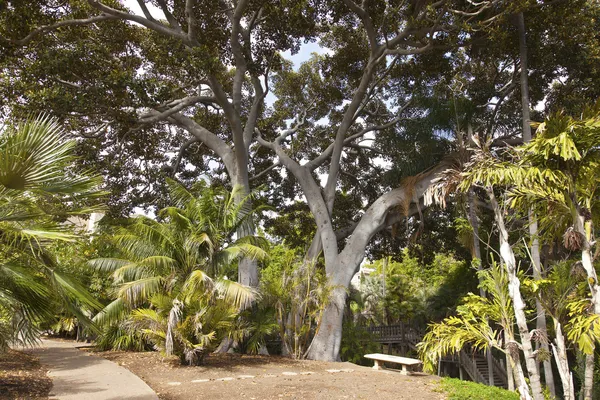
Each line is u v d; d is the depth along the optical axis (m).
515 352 6.47
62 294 6.00
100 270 13.63
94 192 6.39
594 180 6.44
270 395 8.11
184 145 23.50
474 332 6.93
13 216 5.77
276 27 18.62
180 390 8.41
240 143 19.02
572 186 6.38
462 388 8.66
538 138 6.34
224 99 18.08
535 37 17.02
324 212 20.06
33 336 6.74
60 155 6.08
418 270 38.38
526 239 12.08
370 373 11.38
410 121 19.22
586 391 6.21
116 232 12.96
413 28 16.86
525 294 7.26
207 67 15.98
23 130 5.62
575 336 5.92
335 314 17.53
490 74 20.45
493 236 19.45
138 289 11.70
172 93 16.73
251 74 19.73
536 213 7.34
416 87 19.66
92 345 16.11
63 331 20.27
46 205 6.06
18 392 7.23
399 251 26.64
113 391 7.72
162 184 22.02
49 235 5.66
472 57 19.17
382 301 38.09
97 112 16.78
